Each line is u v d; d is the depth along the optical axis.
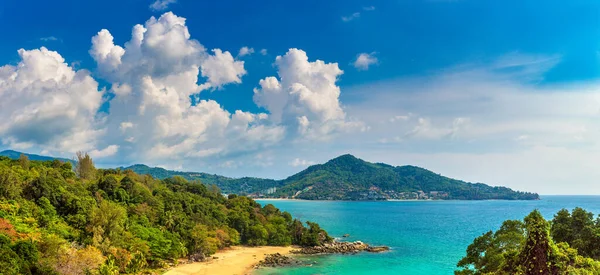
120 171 199.62
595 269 41.06
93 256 82.06
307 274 111.25
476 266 60.50
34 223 91.06
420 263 127.88
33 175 124.69
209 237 141.00
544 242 40.38
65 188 122.25
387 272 114.75
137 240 109.44
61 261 74.88
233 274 109.69
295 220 176.88
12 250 69.69
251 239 161.50
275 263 126.00
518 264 41.78
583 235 61.56
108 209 108.06
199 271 111.44
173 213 145.25
